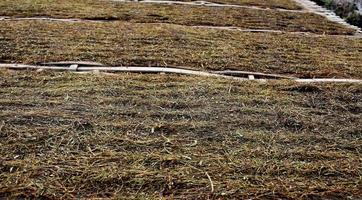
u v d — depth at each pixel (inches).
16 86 110.7
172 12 227.8
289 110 104.9
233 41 170.9
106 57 139.3
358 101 113.7
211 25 202.1
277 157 82.9
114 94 108.6
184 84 118.4
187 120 96.0
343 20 241.6
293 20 230.5
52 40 154.9
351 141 91.3
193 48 156.2
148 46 154.6
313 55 158.6
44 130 87.7
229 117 98.6
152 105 103.0
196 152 83.0
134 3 250.2
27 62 131.0
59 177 73.2
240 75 132.4
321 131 95.0
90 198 68.5
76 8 222.5
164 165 78.2
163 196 69.9
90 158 79.2
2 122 89.7
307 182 75.6
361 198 72.1
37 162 77.2
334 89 120.9
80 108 99.0
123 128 90.7
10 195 68.2
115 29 177.6
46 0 241.4
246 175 76.5
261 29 201.2
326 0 295.0
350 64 149.3
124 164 77.9
